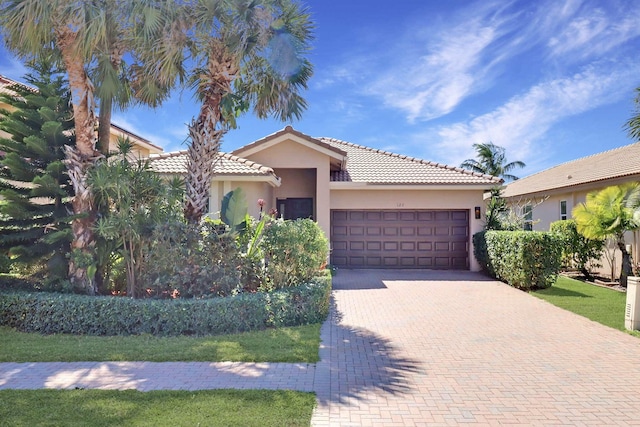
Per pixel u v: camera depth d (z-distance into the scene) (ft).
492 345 26.96
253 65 38.99
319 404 18.08
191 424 15.80
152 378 20.68
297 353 24.47
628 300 31.17
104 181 31.32
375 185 60.95
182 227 32.27
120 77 38.52
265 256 34.86
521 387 20.25
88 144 33.19
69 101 35.35
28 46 31.58
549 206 76.69
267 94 40.78
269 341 26.66
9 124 33.40
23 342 26.40
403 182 60.90
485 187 60.75
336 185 60.80
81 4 30.17
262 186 54.54
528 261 45.88
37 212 33.50
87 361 23.12
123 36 34.17
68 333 28.53
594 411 17.76
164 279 31.63
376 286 48.93
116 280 35.01
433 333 29.66
